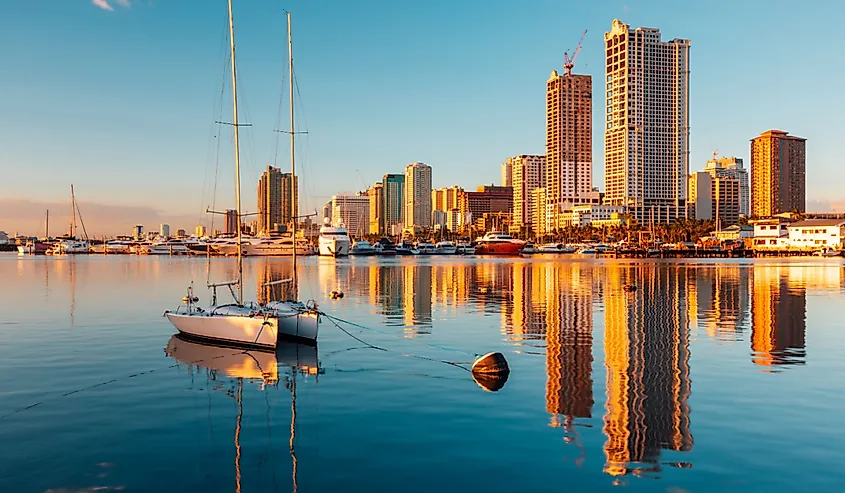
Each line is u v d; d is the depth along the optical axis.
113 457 19.38
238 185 41.78
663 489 16.86
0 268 137.62
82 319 50.25
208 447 20.22
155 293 74.62
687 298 68.06
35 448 20.12
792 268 136.50
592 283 90.44
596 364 32.62
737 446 19.95
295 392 27.06
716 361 33.22
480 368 30.05
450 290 79.31
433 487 17.06
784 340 39.97
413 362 33.47
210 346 38.16
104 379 29.52
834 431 21.33
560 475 17.81
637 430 21.58
